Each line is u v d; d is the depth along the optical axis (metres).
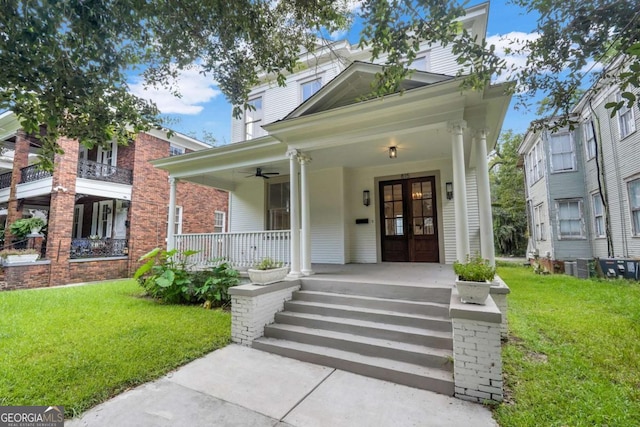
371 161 7.23
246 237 6.61
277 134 5.52
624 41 2.49
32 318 5.00
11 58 2.11
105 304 6.07
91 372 3.12
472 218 6.87
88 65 2.52
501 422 2.37
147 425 2.37
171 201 7.77
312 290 4.89
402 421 2.42
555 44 2.73
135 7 2.41
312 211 8.04
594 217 10.15
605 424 2.25
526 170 14.93
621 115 8.60
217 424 2.38
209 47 3.13
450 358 3.08
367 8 2.52
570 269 9.73
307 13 3.13
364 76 5.03
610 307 5.29
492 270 3.33
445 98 4.20
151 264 6.70
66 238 9.42
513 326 4.39
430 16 2.44
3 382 2.88
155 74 3.36
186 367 3.42
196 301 6.29
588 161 10.37
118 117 3.10
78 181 9.81
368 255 7.64
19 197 10.34
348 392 2.88
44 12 2.07
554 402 2.55
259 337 4.16
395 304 4.05
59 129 2.93
